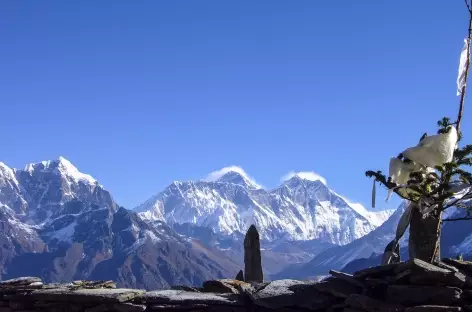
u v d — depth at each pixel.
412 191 14.40
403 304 12.54
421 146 14.24
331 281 14.15
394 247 14.89
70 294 14.88
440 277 12.46
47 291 15.20
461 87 15.13
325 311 13.90
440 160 14.03
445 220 14.44
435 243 14.17
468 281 12.80
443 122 15.04
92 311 14.66
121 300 14.59
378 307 12.50
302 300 14.02
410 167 14.56
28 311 15.25
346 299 13.17
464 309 12.34
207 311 14.66
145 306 14.66
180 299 14.78
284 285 14.71
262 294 14.35
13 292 15.70
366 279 13.50
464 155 14.44
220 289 16.27
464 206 14.45
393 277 13.02
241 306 14.65
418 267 12.63
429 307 11.94
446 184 13.98
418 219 14.40
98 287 16.39
